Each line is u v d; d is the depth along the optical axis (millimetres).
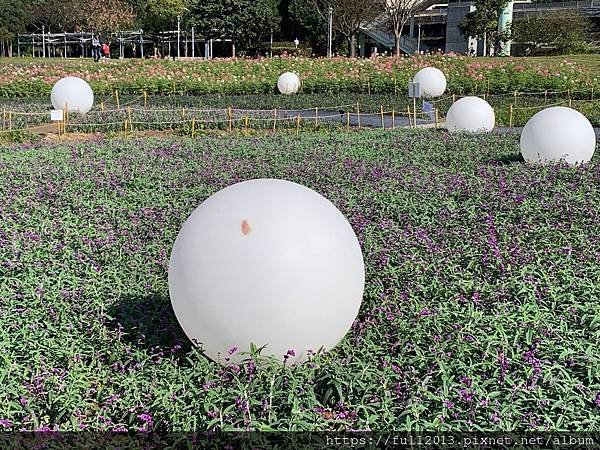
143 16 54344
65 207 9938
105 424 4344
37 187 11070
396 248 7562
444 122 23156
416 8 45219
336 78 30438
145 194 10656
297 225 4777
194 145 16078
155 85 30344
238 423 4230
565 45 42875
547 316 5656
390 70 31016
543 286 6406
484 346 5102
